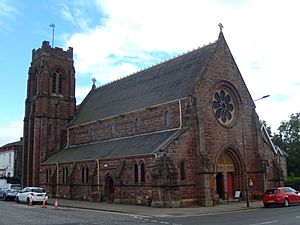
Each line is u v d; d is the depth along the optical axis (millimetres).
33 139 58719
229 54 40812
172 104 37562
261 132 41938
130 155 36188
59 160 50969
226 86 39781
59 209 32062
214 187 35594
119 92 51594
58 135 58594
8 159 81188
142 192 34250
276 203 32375
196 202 33938
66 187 47812
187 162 34156
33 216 24750
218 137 37500
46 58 60000
